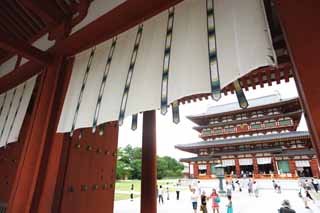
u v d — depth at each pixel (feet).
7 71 13.33
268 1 6.39
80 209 10.64
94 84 8.33
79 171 11.00
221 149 90.68
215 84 5.04
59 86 9.45
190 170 109.40
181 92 5.56
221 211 42.57
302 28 4.07
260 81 10.98
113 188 13.60
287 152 77.36
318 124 3.43
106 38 8.79
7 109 12.10
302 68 3.80
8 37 8.44
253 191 68.23
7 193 14.71
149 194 12.84
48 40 10.82
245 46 4.96
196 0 6.90
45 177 7.96
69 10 10.19
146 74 6.77
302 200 51.57
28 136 8.85
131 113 6.34
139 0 7.14
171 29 7.00
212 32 5.89
